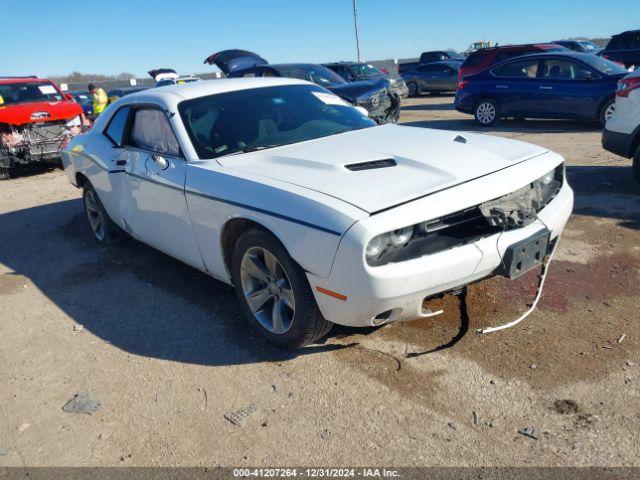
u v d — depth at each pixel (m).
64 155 5.88
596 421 2.59
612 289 3.81
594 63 11.04
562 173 3.67
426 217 2.75
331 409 2.85
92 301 4.42
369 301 2.74
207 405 2.98
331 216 2.75
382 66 36.97
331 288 2.86
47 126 10.67
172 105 4.14
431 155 3.33
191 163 3.80
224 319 3.91
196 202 3.65
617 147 6.27
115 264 5.21
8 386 3.34
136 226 4.70
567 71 11.27
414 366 3.13
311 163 3.36
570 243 4.68
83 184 5.75
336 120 4.46
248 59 14.67
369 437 2.63
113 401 3.09
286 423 2.78
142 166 4.31
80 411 3.02
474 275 2.93
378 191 2.90
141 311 4.15
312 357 3.32
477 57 15.27
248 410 2.90
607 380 2.86
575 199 5.93
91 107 20.50
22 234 6.56
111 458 2.65
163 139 4.20
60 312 4.28
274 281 3.31
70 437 2.83
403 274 2.71
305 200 2.91
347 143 3.78
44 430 2.90
